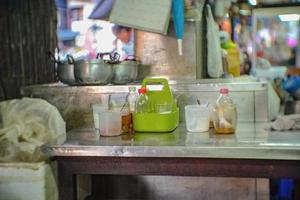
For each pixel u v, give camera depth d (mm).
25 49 2998
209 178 2316
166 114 2049
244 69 3629
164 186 2395
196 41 2678
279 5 3477
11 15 2955
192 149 1680
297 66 4074
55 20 3125
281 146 1637
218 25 3066
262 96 2318
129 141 1857
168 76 2738
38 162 1956
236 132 2031
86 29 3432
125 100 2301
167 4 2430
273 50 3947
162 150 1708
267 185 2240
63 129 2264
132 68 2510
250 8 3564
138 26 2459
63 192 1878
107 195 2494
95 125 2314
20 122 2133
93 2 3480
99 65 2346
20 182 1945
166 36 2713
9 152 1989
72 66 2459
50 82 3025
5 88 2943
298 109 3156
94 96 2428
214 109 2025
